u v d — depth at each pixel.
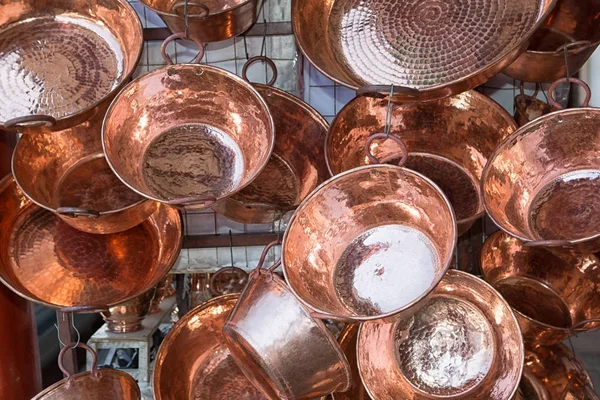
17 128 1.09
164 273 1.26
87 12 1.28
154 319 1.77
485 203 1.08
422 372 1.23
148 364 1.70
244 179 1.13
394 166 0.97
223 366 1.45
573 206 1.16
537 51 1.24
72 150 1.39
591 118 1.09
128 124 1.16
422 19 1.21
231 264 1.54
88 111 1.09
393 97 1.02
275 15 1.43
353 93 1.48
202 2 1.24
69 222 1.21
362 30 1.22
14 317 1.35
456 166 1.40
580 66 1.27
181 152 1.21
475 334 1.22
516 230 1.09
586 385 1.36
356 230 1.11
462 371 1.21
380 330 1.26
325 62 1.13
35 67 1.26
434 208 1.01
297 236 1.04
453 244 0.91
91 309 1.16
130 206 1.16
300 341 1.06
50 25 1.29
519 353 1.12
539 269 1.46
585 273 1.40
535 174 1.19
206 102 1.21
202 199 0.98
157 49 1.47
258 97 1.11
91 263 1.36
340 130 1.27
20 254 1.33
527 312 1.39
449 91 1.01
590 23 1.31
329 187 1.02
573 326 1.24
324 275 1.08
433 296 1.27
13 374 1.36
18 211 1.35
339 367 1.08
